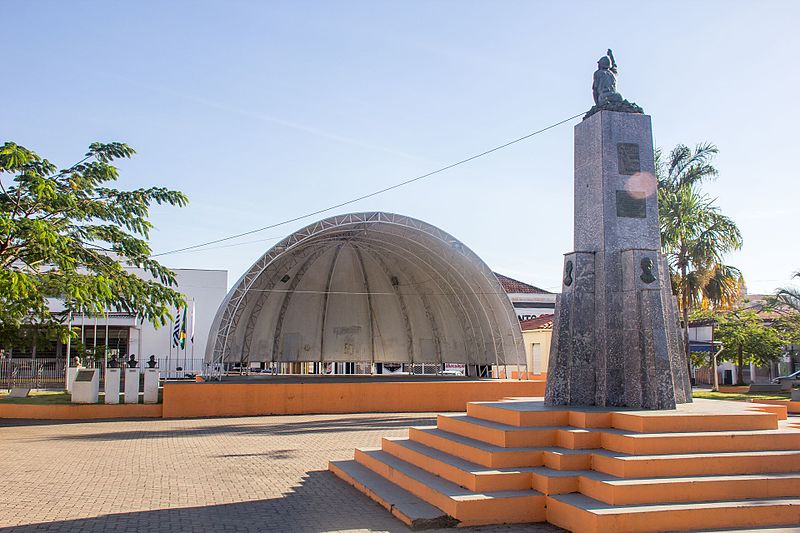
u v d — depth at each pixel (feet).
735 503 26.50
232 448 47.98
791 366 142.82
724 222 93.25
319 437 53.98
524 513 27.55
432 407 79.92
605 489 26.40
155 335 136.56
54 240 59.67
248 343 99.66
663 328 35.40
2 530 26.32
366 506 30.53
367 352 109.81
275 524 27.53
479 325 96.84
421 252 94.94
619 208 38.81
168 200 73.67
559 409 34.14
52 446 48.96
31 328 78.48
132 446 48.96
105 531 26.32
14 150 60.54
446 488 29.25
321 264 103.60
